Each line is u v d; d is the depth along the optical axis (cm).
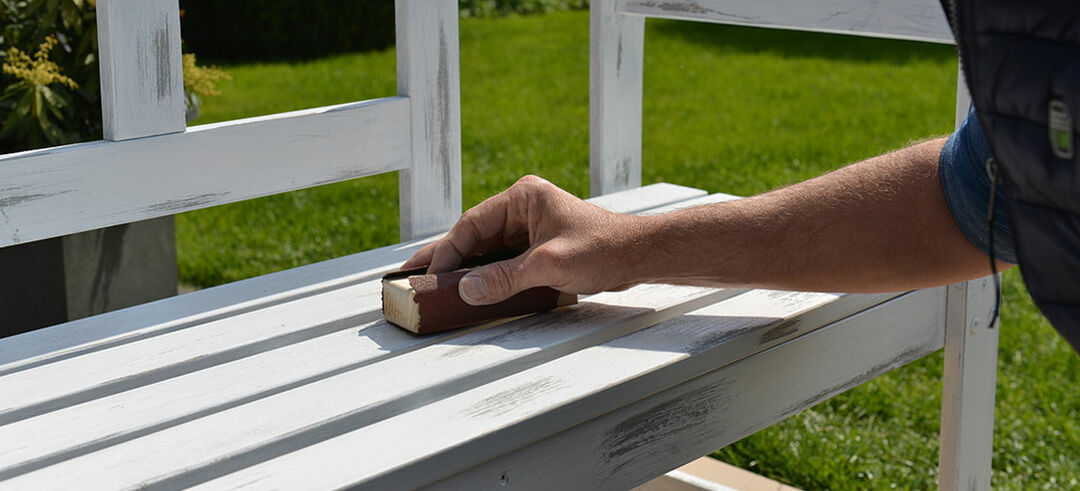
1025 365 274
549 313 119
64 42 238
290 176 144
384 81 666
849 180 110
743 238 109
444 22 156
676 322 117
